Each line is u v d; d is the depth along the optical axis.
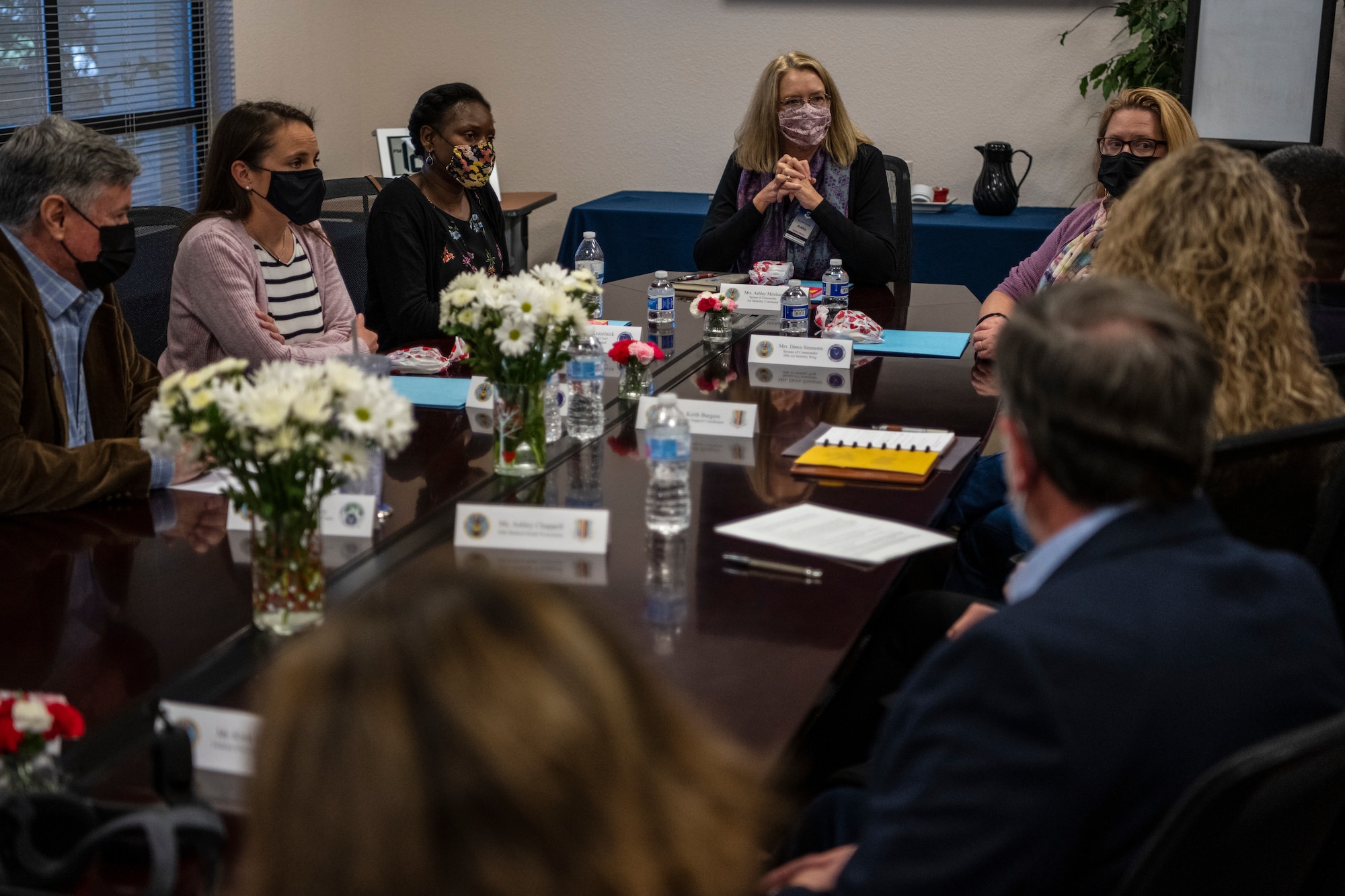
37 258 2.12
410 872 0.44
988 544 2.22
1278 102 4.89
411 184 3.30
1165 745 0.91
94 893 0.98
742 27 5.95
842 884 0.97
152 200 5.08
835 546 1.74
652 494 1.89
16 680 1.37
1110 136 2.98
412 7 6.27
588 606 0.54
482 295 1.99
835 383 2.74
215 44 5.24
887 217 3.98
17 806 0.99
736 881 0.50
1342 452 1.45
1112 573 0.98
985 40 5.69
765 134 3.94
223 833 1.01
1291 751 0.85
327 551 1.75
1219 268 1.54
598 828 0.46
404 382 2.69
